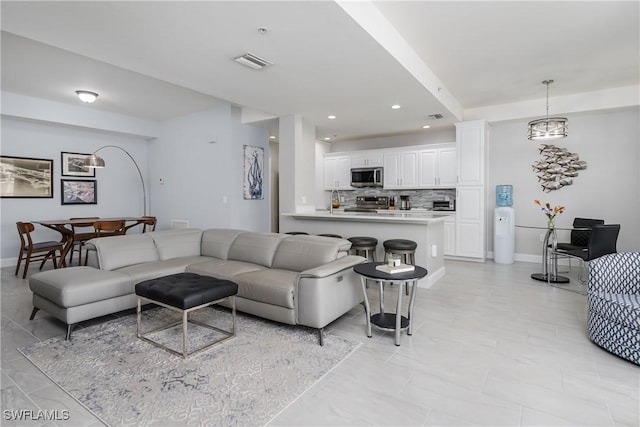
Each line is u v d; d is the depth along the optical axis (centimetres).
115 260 345
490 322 304
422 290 408
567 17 294
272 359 234
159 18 240
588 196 539
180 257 401
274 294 278
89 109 588
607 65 404
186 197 647
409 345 257
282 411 178
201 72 346
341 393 194
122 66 332
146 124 672
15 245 552
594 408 181
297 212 526
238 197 588
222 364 227
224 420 170
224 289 262
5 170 539
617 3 273
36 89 482
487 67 408
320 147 793
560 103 524
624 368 222
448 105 495
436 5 275
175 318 313
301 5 226
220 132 585
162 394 192
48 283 276
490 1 270
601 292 259
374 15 275
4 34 318
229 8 229
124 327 290
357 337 273
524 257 591
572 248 442
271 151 779
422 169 664
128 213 695
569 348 252
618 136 516
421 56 374
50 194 587
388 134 709
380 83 379
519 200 592
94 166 541
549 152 564
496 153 609
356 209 762
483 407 182
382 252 457
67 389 197
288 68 335
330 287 270
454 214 602
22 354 240
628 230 513
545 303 357
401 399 189
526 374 215
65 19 241
